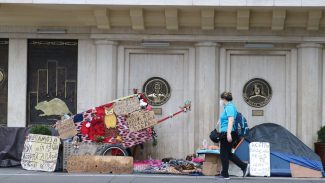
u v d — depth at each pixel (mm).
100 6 20234
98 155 18719
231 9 20266
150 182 16359
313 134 20953
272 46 21250
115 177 17359
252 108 21547
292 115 21375
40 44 21844
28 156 18875
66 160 18828
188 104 20953
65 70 21828
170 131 21500
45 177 17250
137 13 20625
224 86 21484
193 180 16797
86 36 21625
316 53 21062
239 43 21391
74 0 19875
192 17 20891
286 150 18281
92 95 21656
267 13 20641
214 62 21266
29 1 19797
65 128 19125
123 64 21656
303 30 21000
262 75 21547
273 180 16938
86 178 17078
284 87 21484
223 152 17156
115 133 19250
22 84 21766
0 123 21891
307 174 17922
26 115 21781
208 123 21141
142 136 19422
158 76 21703
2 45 21938
